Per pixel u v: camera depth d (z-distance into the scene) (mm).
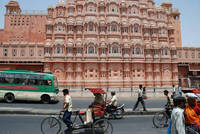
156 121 13742
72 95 36188
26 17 65750
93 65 51625
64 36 53406
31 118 15414
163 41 57719
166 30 58781
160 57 56094
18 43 53156
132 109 19000
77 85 50312
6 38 64062
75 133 11695
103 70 51531
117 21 54469
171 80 55656
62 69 51344
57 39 52750
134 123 14305
